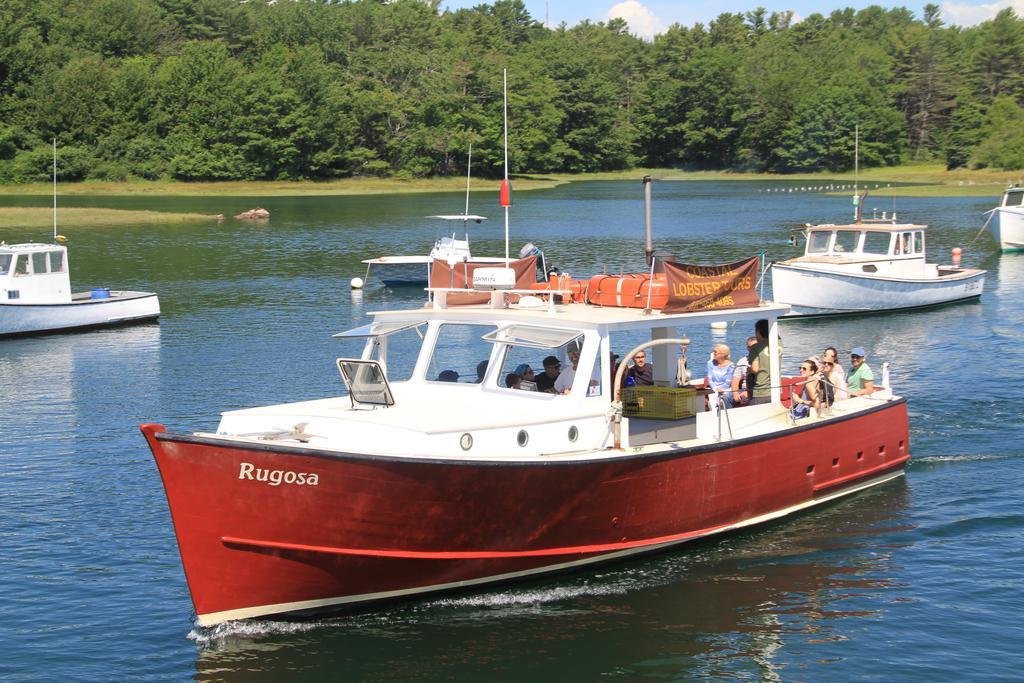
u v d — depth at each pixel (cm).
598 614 1350
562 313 1478
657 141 19100
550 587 1421
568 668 1220
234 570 1245
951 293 4178
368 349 1566
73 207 9956
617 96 19412
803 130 17038
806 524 1645
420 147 15100
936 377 2767
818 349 3291
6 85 13912
